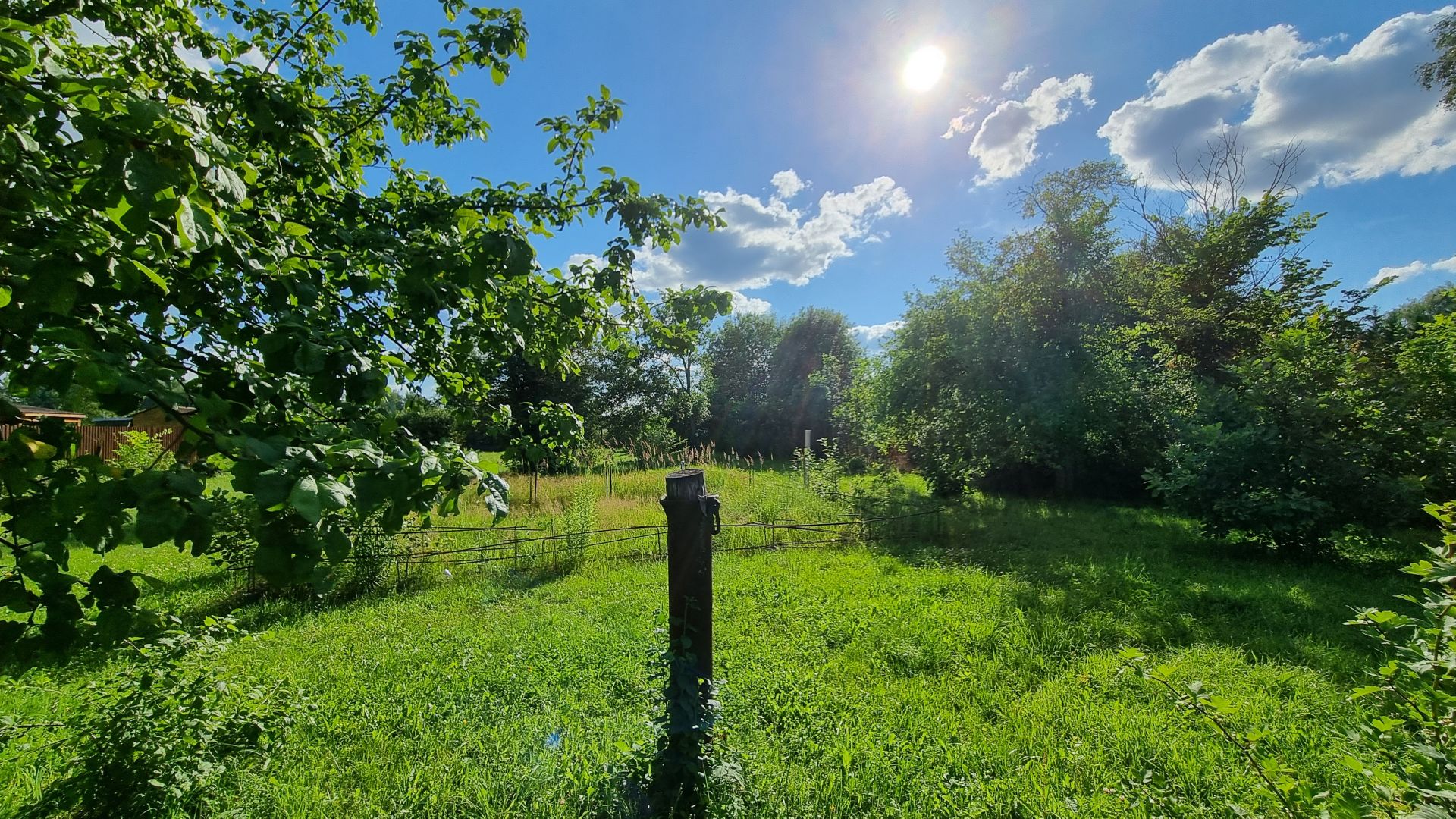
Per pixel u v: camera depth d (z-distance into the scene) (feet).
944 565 25.07
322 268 6.53
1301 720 11.42
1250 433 24.86
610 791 9.03
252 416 4.48
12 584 4.04
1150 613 17.81
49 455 3.79
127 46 7.62
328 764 10.51
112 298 4.24
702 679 8.89
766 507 37.06
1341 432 24.39
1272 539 24.84
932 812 9.14
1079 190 44.21
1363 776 6.03
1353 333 37.93
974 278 48.65
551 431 10.01
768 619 18.29
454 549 26.53
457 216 7.07
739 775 9.12
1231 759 10.13
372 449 4.27
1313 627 16.57
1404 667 5.77
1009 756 10.61
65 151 4.17
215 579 23.17
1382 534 23.21
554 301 8.98
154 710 8.89
